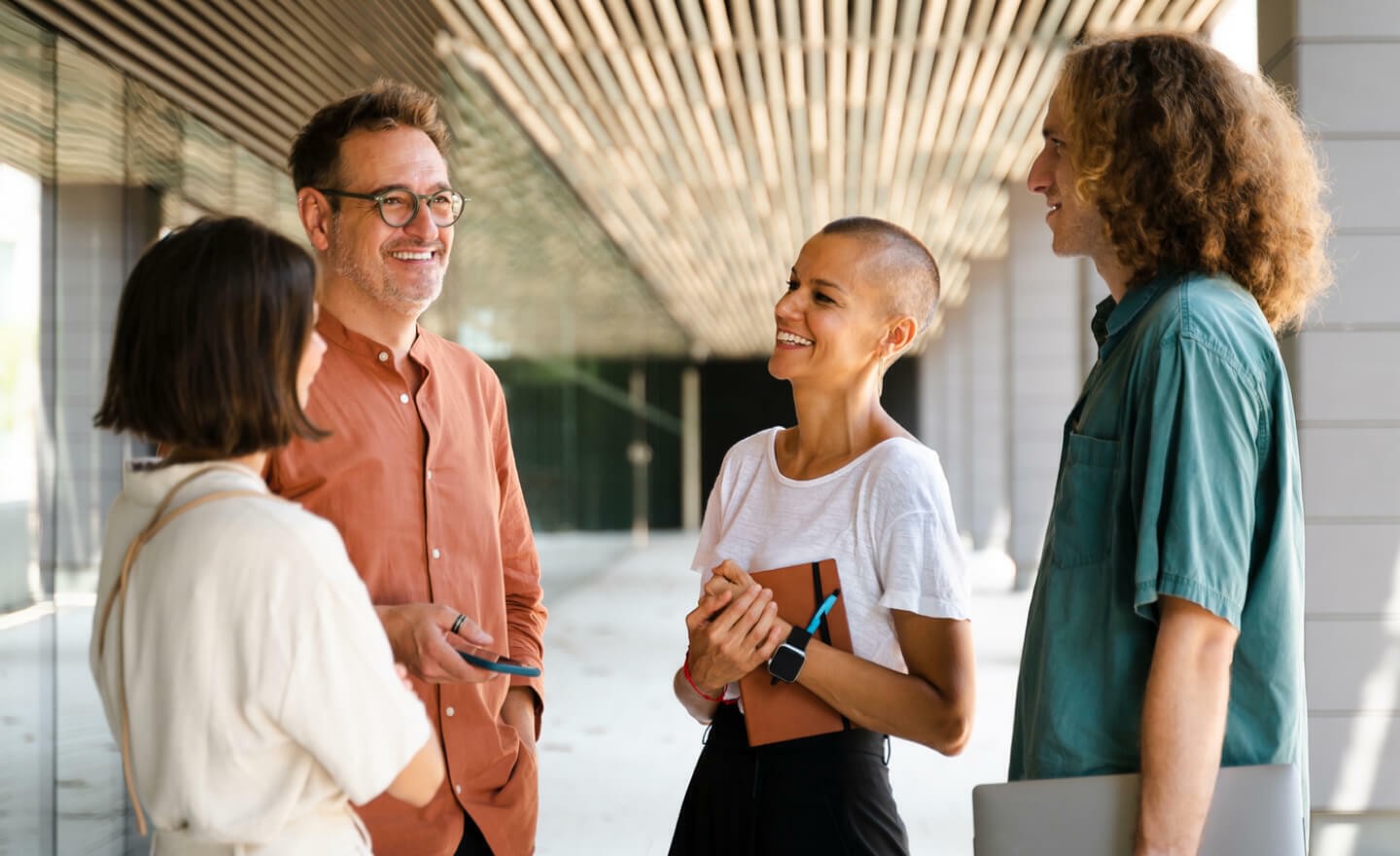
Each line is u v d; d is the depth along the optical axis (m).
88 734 4.09
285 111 5.86
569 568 15.99
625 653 10.62
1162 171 1.60
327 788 1.38
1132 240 1.63
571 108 11.55
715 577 1.80
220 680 1.32
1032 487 16.48
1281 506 1.55
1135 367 1.58
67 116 4.13
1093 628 1.59
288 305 1.40
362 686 1.35
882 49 9.90
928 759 6.64
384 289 2.02
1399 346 5.31
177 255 1.38
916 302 1.91
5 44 3.78
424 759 1.43
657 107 11.51
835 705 1.79
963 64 10.45
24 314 3.85
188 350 1.36
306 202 2.06
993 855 1.50
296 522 1.36
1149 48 1.64
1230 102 1.61
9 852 3.70
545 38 9.28
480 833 2.04
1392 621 5.33
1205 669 1.45
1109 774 1.55
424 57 8.15
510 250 12.00
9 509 3.73
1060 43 9.88
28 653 3.82
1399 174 5.29
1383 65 5.29
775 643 1.77
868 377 1.93
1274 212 1.61
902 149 13.80
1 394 3.73
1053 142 1.76
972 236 20.55
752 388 40.66
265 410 1.39
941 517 1.83
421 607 1.78
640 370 27.36
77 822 4.01
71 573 4.02
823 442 1.95
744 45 9.65
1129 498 1.57
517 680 2.33
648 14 8.80
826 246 1.91
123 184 4.50
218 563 1.32
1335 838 5.04
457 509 2.08
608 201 16.69
